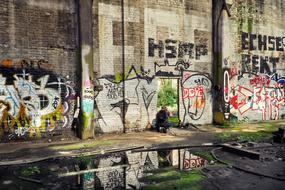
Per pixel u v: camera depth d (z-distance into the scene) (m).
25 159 9.02
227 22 16.36
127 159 9.52
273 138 12.33
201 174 8.06
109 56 13.28
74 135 12.46
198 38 15.96
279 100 19.52
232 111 17.09
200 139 12.44
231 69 17.05
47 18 11.89
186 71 15.62
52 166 8.69
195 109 16.02
